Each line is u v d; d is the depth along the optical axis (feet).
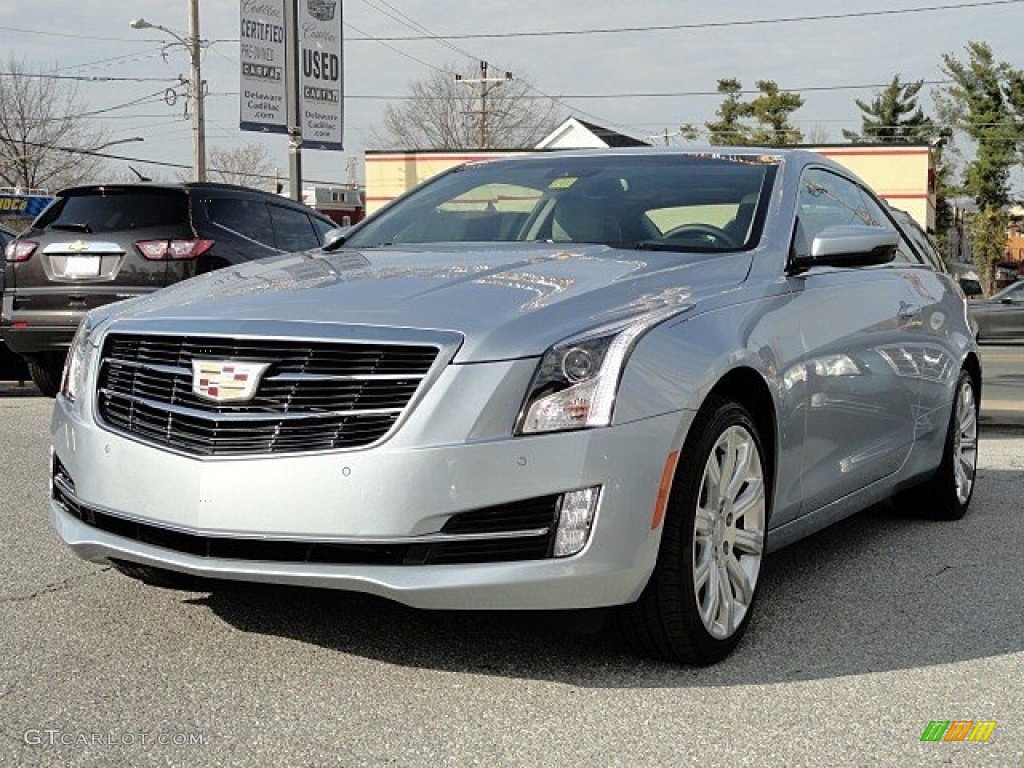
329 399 11.53
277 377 11.73
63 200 32.73
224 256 31.99
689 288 13.43
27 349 32.48
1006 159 202.18
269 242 33.91
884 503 22.15
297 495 11.38
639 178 16.85
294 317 12.03
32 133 201.98
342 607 14.33
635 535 11.55
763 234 15.24
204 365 12.01
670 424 11.81
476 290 12.56
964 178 208.33
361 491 11.23
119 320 13.17
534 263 13.91
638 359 11.74
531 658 12.76
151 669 12.27
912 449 18.53
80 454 12.91
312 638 13.24
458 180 18.38
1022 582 16.43
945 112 210.18
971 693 12.10
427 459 11.16
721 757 10.44
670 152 17.66
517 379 11.34
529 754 10.41
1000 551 18.29
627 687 12.03
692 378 12.11
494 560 11.32
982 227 204.64
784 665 12.83
